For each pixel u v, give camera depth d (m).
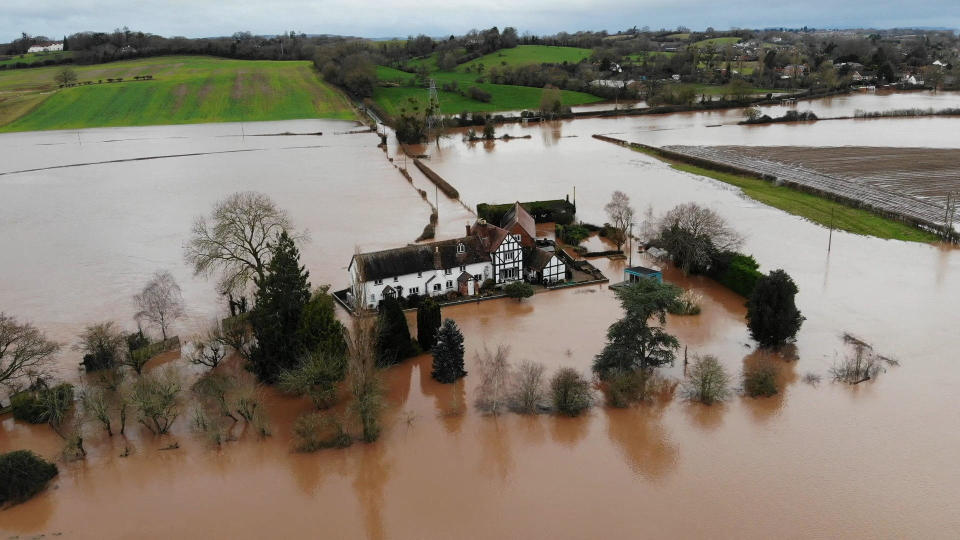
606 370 56.72
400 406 55.25
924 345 61.59
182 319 73.00
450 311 73.12
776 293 60.19
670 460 47.34
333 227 106.19
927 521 40.41
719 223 84.44
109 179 148.00
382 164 160.88
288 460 48.88
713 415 52.66
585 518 41.91
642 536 40.16
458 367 58.94
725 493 43.62
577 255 89.44
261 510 43.84
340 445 50.06
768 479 44.75
